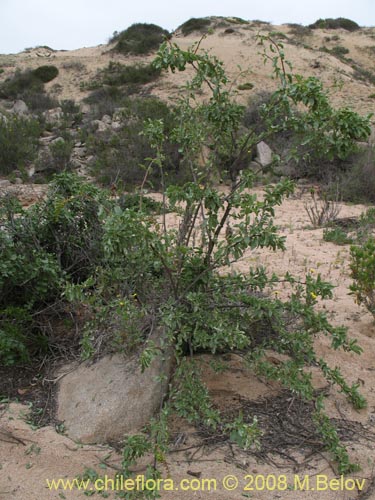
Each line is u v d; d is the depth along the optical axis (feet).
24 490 8.46
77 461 8.92
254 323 11.44
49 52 120.37
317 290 10.33
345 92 81.92
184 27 106.83
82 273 13.73
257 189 36.04
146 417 9.57
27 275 11.89
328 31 120.47
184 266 10.43
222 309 10.40
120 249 8.86
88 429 9.45
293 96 9.54
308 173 39.01
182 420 9.76
